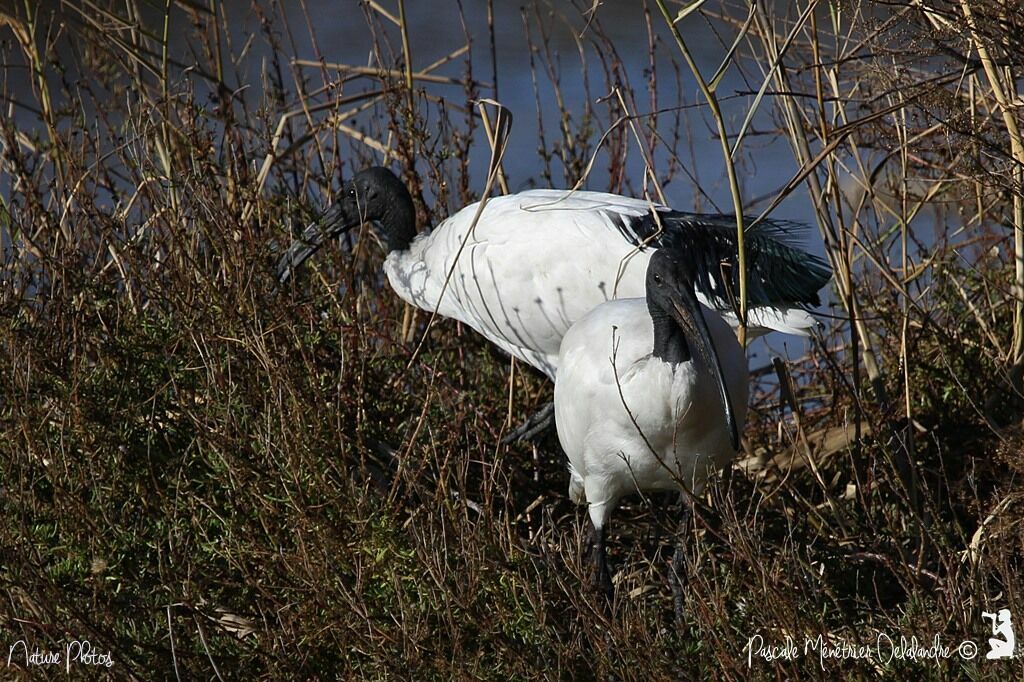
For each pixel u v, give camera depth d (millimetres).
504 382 10859
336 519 7730
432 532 7352
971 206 11820
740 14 14719
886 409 9352
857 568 8250
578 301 9945
